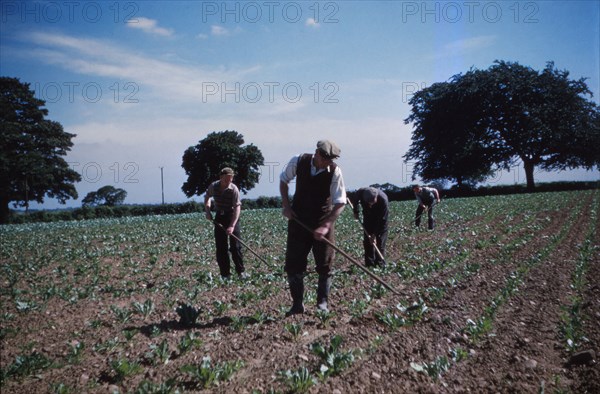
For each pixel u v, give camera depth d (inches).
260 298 292.2
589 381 160.9
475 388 158.2
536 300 267.7
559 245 478.6
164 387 149.5
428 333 210.1
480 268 369.7
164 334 215.8
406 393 154.2
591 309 243.4
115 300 307.7
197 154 2746.1
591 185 2347.4
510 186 2431.1
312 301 278.7
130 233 850.8
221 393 152.8
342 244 555.8
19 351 201.9
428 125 2516.0
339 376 164.7
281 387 155.8
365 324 226.8
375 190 387.9
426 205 670.5
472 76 2420.0
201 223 1082.7
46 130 2356.1
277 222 995.9
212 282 342.3
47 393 156.6
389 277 346.0
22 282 386.9
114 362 171.5
